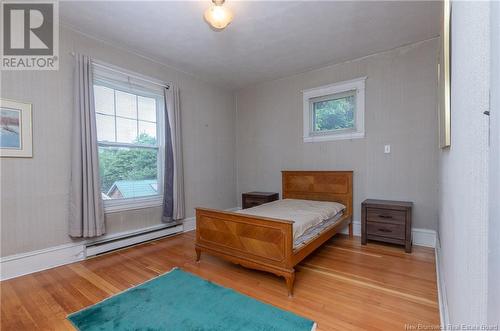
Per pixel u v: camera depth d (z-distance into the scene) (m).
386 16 2.54
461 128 0.97
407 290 2.07
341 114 3.79
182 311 1.82
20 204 2.41
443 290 1.75
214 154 4.58
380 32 2.86
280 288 2.14
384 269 2.47
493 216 0.51
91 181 2.77
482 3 0.64
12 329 1.64
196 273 2.45
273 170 4.52
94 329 1.63
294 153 4.24
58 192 2.65
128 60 3.27
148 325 1.67
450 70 1.33
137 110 3.42
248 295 2.03
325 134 3.90
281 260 2.07
